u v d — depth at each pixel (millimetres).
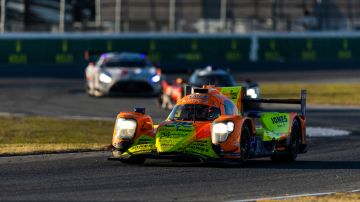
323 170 49594
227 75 98312
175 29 181750
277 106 110625
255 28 188125
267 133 53000
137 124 49344
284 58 179125
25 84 136125
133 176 45312
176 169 48375
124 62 115500
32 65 161625
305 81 149125
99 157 55469
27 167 49438
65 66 162625
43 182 42906
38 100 112125
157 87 113500
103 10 188375
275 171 48469
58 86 134125
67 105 104938
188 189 40656
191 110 50312
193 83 96625
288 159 55062
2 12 161375
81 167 49406
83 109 99812
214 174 46344
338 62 182000
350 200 36938
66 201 36812
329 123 87625
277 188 41562
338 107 108500
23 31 168750
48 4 178000
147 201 36875
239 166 50531
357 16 193875
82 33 164375
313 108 106812
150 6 188500
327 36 183000
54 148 59531
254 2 193750
